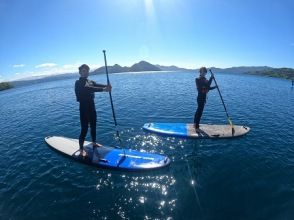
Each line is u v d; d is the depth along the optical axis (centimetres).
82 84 334
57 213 254
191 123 545
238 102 894
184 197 273
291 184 298
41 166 363
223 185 296
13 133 584
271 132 507
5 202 279
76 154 370
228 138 446
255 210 250
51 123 646
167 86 1592
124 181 309
